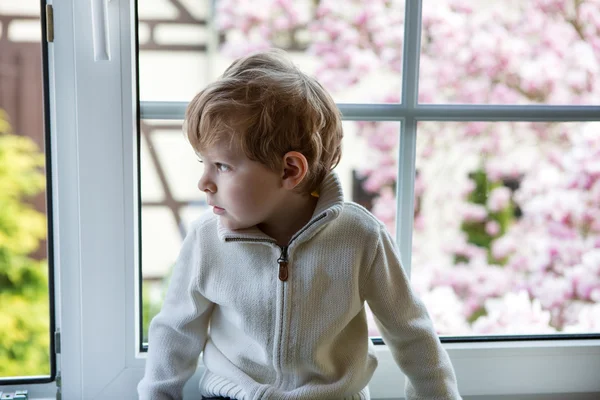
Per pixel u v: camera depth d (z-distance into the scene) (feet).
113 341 3.43
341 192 2.95
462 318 3.86
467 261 3.81
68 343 3.41
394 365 3.60
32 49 3.43
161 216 3.53
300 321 2.97
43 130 3.39
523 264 3.85
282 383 3.07
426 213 3.73
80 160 3.26
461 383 3.63
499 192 3.76
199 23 3.43
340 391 3.04
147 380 3.18
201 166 3.51
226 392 3.09
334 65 3.58
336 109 2.97
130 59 3.23
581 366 3.69
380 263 3.04
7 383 3.44
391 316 3.09
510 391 3.67
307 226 2.91
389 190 3.68
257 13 3.48
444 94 3.63
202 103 2.73
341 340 3.12
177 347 3.21
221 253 3.08
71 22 3.15
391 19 3.55
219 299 3.08
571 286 3.90
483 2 3.57
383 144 3.63
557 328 3.92
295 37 3.54
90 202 3.30
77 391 3.45
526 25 3.61
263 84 2.72
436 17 3.55
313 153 2.85
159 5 3.37
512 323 3.90
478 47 3.60
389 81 3.59
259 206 2.83
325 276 2.98
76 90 3.20
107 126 3.25
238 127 2.69
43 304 3.68
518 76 3.65
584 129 3.73
